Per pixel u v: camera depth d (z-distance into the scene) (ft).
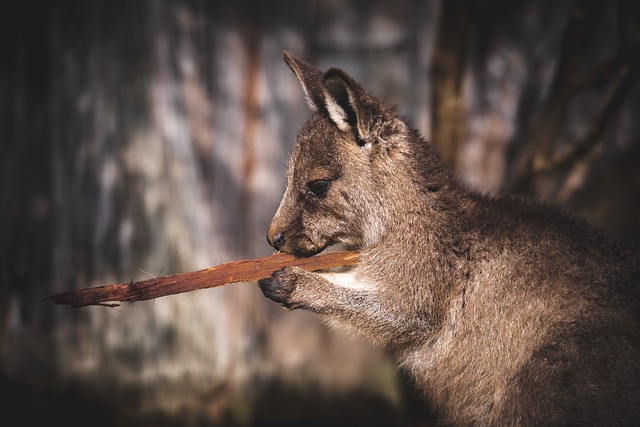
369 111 28.19
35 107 41.52
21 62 41.57
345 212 28.76
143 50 41.14
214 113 41.88
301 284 27.58
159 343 40.52
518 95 44.65
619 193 43.88
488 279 27.86
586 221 29.22
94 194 41.06
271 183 42.19
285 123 42.63
